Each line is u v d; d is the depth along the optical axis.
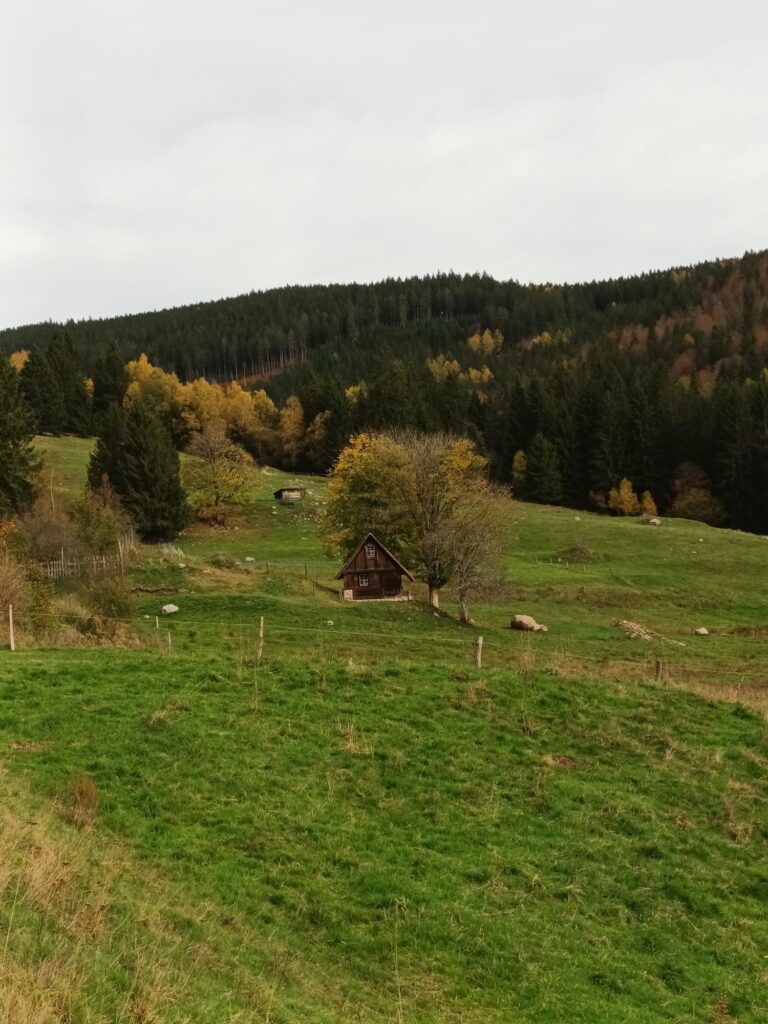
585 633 50.00
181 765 17.83
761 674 39.34
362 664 24.77
